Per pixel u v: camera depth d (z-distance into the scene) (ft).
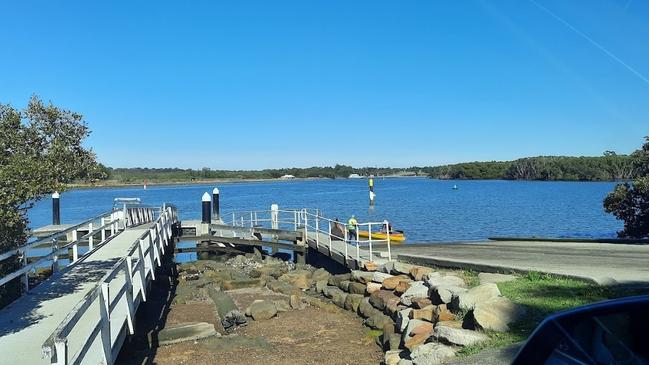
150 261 50.16
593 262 43.62
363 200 263.08
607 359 10.12
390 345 36.45
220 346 39.73
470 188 396.16
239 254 91.35
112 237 71.82
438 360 25.62
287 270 74.49
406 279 47.91
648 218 81.46
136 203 107.65
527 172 456.86
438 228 134.10
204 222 100.68
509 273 39.27
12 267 38.86
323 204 232.53
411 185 506.48
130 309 33.91
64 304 35.96
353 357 37.47
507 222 148.05
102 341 25.23
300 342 41.47
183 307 54.60
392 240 92.17
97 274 46.11
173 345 40.24
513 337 25.76
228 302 54.70
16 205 34.65
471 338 26.50
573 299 29.78
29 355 26.03
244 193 387.14
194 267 81.35
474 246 67.41
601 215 167.53
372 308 47.24
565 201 234.79
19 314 33.53
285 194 357.61
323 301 55.62
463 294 32.76
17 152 35.94
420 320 35.78
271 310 49.14
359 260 57.21
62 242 82.58
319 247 73.15
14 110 36.58
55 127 38.99
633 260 45.11
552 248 59.26
